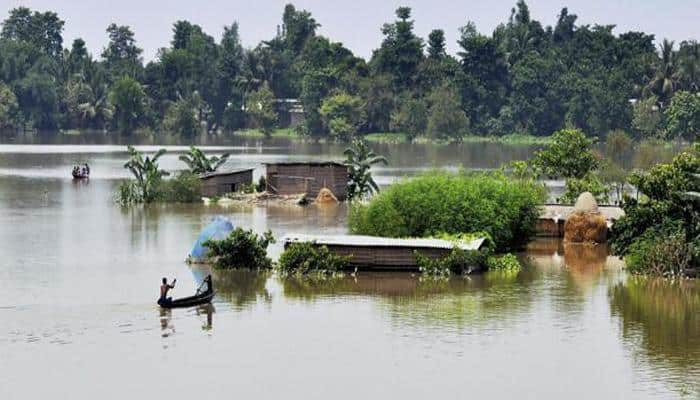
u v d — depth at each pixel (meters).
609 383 96.44
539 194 177.25
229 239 143.00
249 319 116.81
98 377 97.44
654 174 148.12
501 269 143.25
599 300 125.75
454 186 154.50
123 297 126.00
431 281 136.38
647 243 142.88
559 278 138.38
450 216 151.38
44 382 96.00
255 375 98.25
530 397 93.06
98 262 147.50
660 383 96.44
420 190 154.50
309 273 139.88
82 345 106.62
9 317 116.31
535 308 121.94
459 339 109.31
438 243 142.12
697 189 145.12
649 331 112.44
